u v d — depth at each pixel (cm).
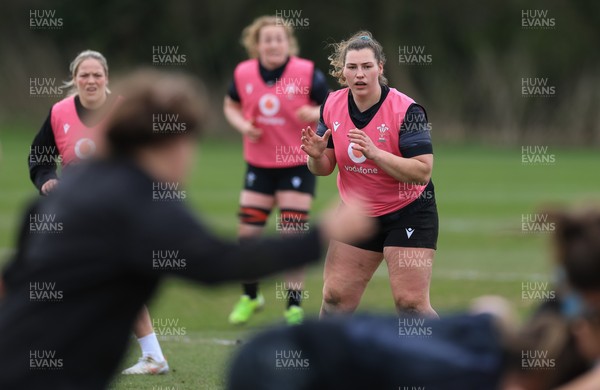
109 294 1066
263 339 995
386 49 13875
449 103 13625
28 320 1064
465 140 13438
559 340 972
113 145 1098
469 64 13925
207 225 1073
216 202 6178
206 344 2606
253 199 3291
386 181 2209
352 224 1054
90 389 1080
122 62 14050
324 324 995
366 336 980
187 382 2181
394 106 2203
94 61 2375
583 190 7175
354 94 2211
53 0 13788
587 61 13775
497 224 5259
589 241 943
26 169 8081
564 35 13712
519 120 13500
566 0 13912
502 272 3756
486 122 13612
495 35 13875
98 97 2375
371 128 2212
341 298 2284
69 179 1103
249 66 3359
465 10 13962
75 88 2561
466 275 3684
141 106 1088
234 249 1038
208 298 3331
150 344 2252
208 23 14062
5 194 6456
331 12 14075
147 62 14075
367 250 2264
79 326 1062
